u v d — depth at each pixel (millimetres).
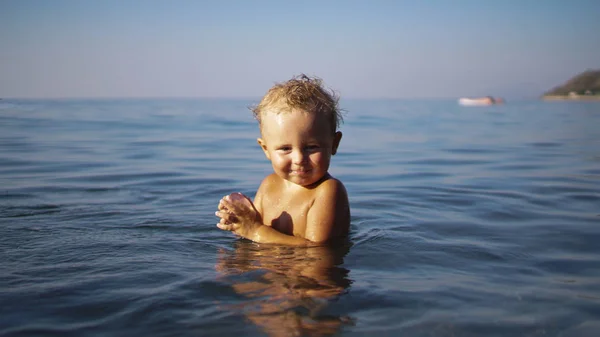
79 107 9117
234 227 1037
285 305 689
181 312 667
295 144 998
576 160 2369
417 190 1635
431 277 805
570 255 932
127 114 6984
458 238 1048
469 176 1937
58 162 2232
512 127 4836
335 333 611
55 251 936
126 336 605
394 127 5086
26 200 1435
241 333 611
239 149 2891
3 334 608
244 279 789
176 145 3051
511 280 793
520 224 1171
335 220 1030
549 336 606
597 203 1407
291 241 1007
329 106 1027
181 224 1166
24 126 4055
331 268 850
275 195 1095
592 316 660
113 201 1437
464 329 623
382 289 748
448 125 5336
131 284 763
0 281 774
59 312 667
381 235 1067
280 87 1029
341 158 2568
